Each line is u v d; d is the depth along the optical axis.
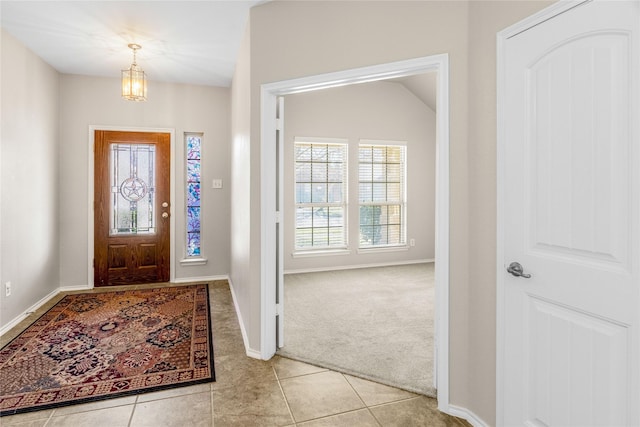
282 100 2.53
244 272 2.81
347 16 2.08
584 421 1.23
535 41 1.39
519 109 1.47
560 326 1.32
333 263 5.22
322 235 5.23
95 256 4.13
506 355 1.55
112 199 4.17
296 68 2.25
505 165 1.54
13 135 3.03
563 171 1.29
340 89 5.24
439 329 1.87
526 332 1.46
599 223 1.18
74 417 1.78
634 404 1.08
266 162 2.37
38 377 2.15
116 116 4.15
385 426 1.73
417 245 5.76
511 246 1.52
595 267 1.19
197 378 2.16
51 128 3.74
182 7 2.54
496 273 1.60
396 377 2.17
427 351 2.53
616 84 1.12
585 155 1.22
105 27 2.87
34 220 3.40
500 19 1.55
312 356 2.44
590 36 1.19
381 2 1.98
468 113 1.74
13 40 3.03
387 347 2.59
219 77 4.11
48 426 1.71
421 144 5.75
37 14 2.67
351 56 2.07
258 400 1.93
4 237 2.90
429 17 1.84
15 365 2.29
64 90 3.97
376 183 5.53
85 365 2.30
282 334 2.57
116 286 4.20
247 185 2.63
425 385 2.08
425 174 5.78
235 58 3.52
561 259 1.31
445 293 1.82
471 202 1.74
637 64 1.06
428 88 5.32
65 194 4.00
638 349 1.07
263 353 2.40
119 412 1.82
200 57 3.50
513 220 1.51
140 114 4.22
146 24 2.82
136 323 3.05
